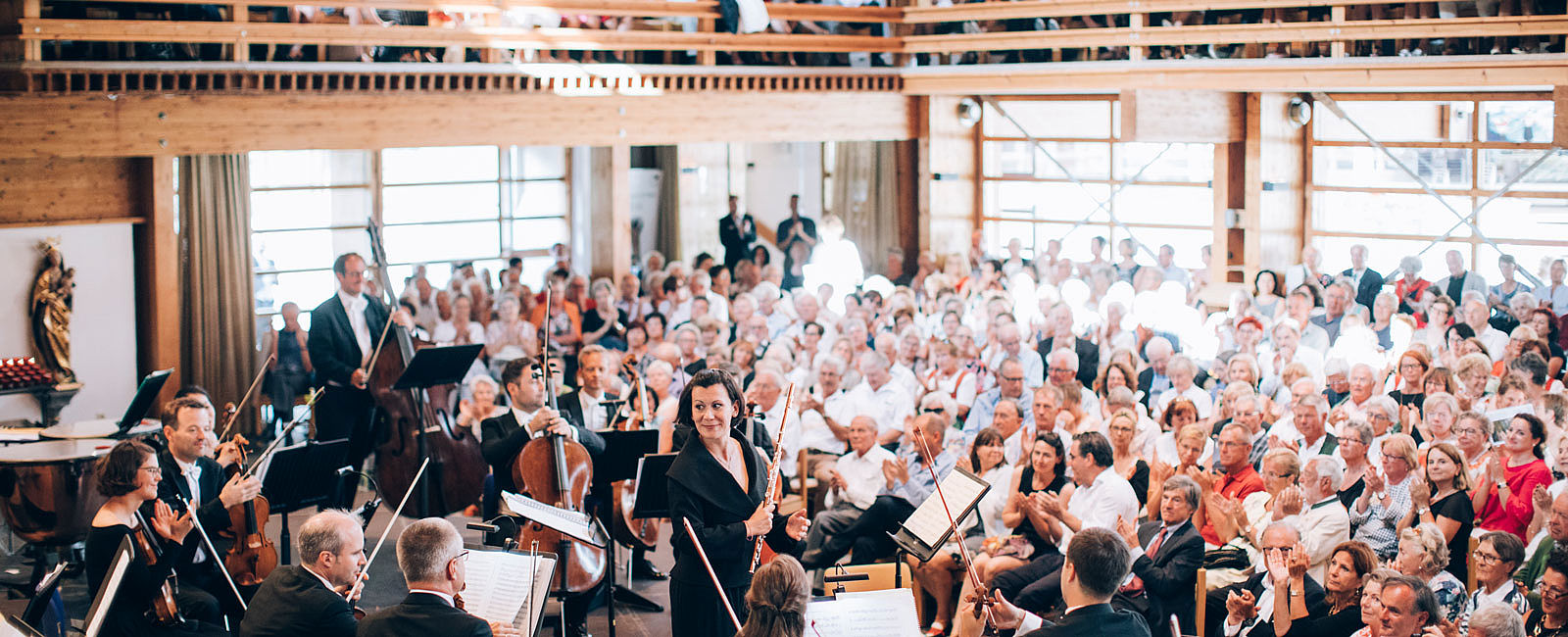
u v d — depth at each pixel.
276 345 14.46
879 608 6.36
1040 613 8.88
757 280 16.61
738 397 7.45
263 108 13.06
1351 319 12.17
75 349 13.14
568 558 9.03
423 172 18.11
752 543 7.35
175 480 8.87
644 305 15.90
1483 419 9.34
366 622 6.32
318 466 10.02
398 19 14.22
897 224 18.84
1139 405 11.16
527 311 15.55
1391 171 14.71
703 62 15.66
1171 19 14.66
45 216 12.77
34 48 11.87
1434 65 12.76
